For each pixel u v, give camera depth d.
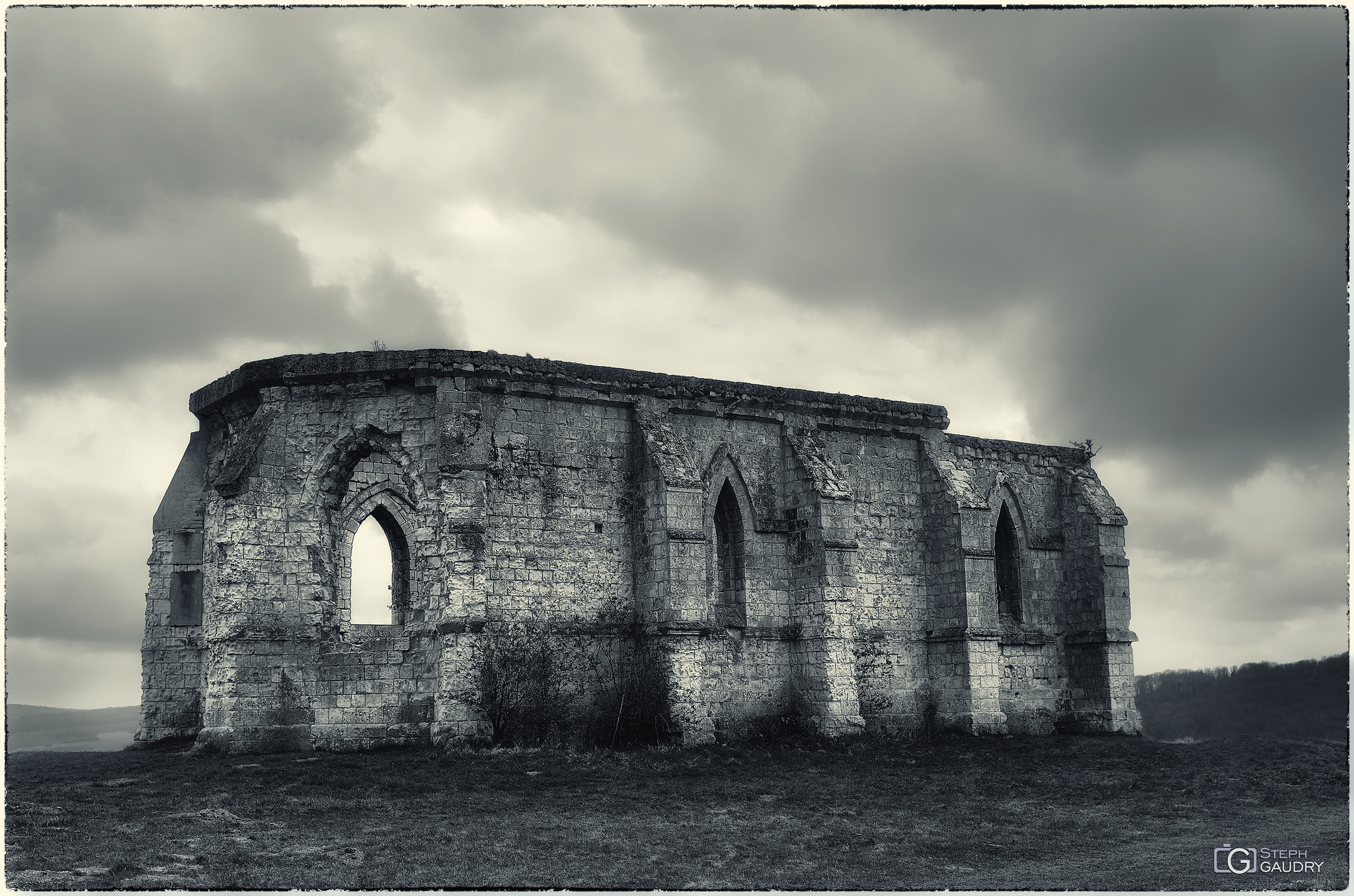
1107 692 48.59
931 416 46.91
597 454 39.50
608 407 40.00
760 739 40.50
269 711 35.47
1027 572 49.69
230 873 21.55
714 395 41.72
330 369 37.09
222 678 35.44
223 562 35.84
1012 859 25.11
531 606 37.34
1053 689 49.31
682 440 40.28
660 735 37.56
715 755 36.62
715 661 40.34
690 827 27.03
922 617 45.91
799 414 43.91
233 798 28.11
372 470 38.91
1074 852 25.91
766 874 22.95
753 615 41.69
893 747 40.97
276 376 37.44
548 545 38.03
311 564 36.66
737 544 42.03
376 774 31.25
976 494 46.56
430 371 36.78
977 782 34.69
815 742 40.25
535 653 36.81
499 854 23.53
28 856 22.30
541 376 38.19
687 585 38.31
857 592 44.41
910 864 24.30
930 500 46.50
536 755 34.47
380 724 35.84
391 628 36.81
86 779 31.00
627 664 38.62
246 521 36.12
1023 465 50.62
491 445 37.59
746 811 29.16
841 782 33.84
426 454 36.88
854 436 45.66
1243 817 30.08
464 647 35.25
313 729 35.66
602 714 37.84
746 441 42.81
